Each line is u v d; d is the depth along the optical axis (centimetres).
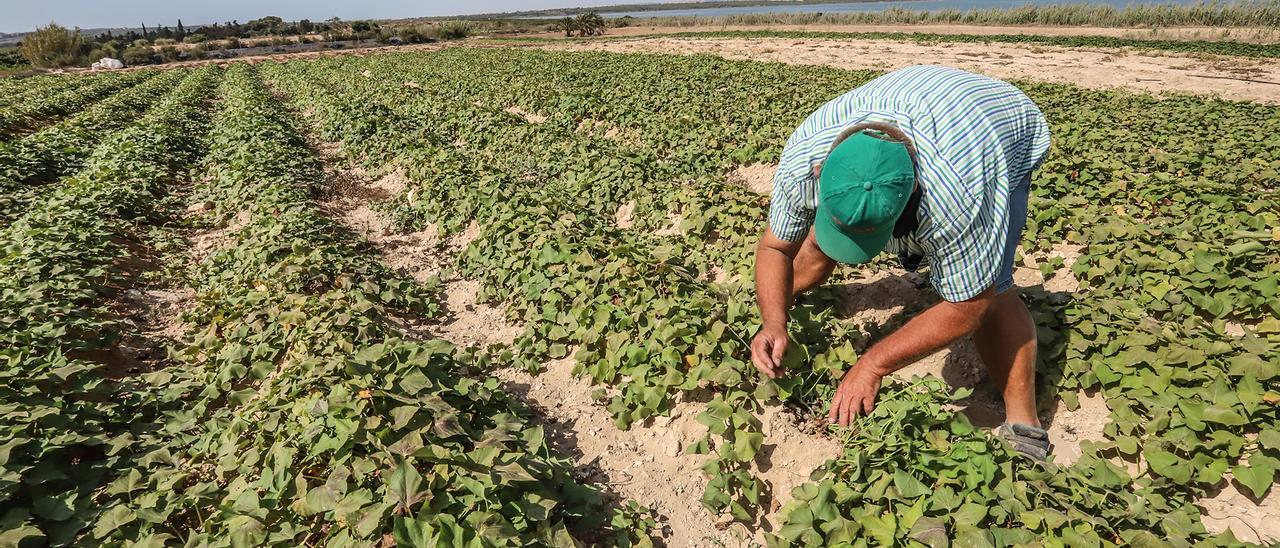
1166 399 314
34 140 1248
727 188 684
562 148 958
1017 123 249
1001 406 355
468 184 782
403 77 2419
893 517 257
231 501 290
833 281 472
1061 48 2591
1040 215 548
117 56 5912
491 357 447
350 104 1491
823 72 1859
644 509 311
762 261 287
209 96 2350
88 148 1236
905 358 252
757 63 2234
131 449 348
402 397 306
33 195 871
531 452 312
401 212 792
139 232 732
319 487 279
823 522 267
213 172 1024
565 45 4584
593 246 547
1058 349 357
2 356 392
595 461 353
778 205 267
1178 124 987
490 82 1930
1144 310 402
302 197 809
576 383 417
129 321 521
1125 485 289
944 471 266
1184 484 292
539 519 266
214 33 10288
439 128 1257
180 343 488
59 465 321
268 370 418
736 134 955
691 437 353
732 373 338
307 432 304
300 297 477
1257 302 392
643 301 436
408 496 257
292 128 1396
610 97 1358
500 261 572
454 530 244
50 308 464
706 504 306
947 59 2352
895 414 288
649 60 2455
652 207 699
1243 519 278
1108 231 505
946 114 226
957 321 241
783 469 329
